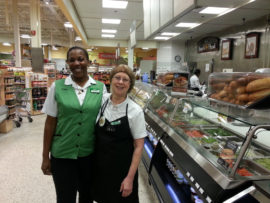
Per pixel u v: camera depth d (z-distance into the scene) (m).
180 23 3.21
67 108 1.55
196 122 2.30
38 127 5.40
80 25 8.34
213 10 2.71
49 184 2.67
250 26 5.33
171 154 1.93
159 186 2.22
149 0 4.29
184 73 2.76
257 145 1.62
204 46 7.81
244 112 1.54
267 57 4.81
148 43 11.32
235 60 6.05
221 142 1.76
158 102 3.18
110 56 21.52
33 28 7.73
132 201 1.64
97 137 1.59
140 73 7.73
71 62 1.58
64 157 1.61
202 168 1.41
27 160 3.37
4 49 20.72
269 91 1.37
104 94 1.73
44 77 7.16
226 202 1.08
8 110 4.83
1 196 2.40
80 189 1.81
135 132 1.54
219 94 1.82
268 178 1.14
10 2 8.83
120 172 1.56
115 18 7.70
